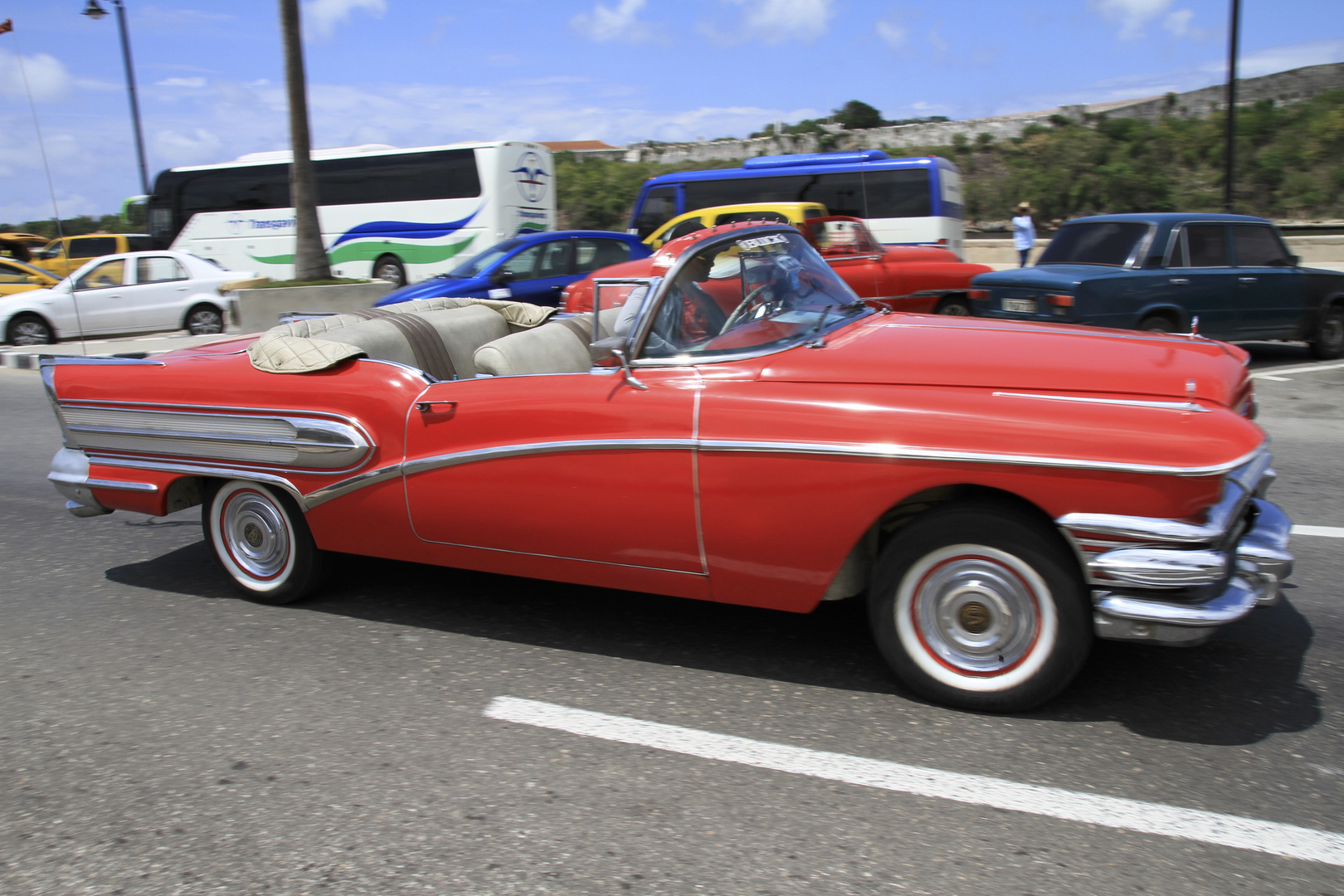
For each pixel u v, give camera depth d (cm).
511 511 379
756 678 364
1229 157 1948
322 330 448
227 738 327
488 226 2200
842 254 1172
